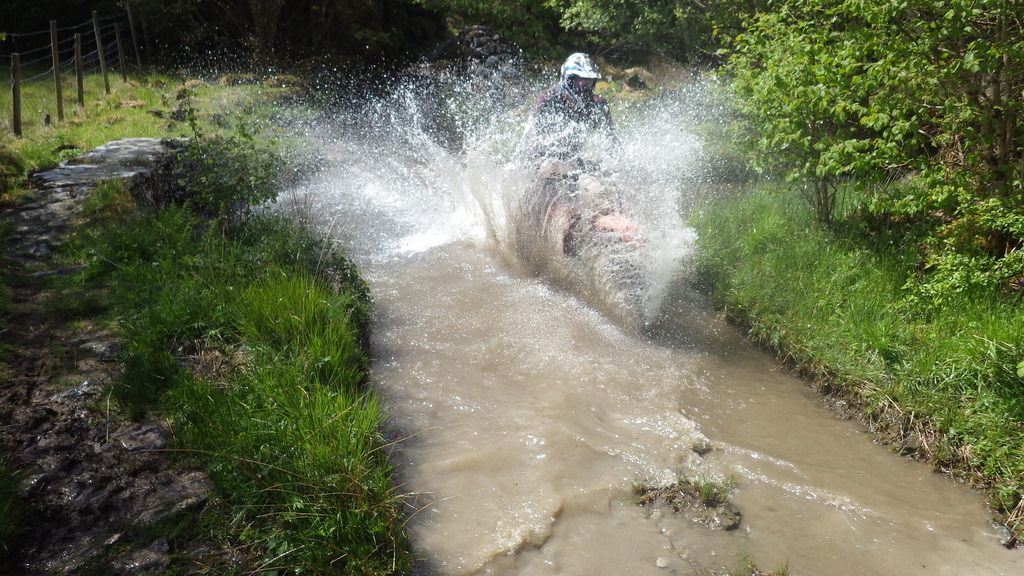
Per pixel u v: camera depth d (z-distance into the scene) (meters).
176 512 4.05
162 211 7.48
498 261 8.41
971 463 4.94
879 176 6.54
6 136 10.73
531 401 5.70
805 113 6.97
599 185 7.50
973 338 5.50
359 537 3.99
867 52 6.49
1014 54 5.50
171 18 18.59
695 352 6.60
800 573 4.15
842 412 5.75
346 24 19.94
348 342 5.78
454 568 4.07
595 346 6.55
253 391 4.95
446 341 6.58
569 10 16.28
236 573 3.73
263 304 5.82
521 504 4.57
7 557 3.71
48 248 6.95
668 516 4.57
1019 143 6.35
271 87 16.67
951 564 4.24
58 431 4.59
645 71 16.77
